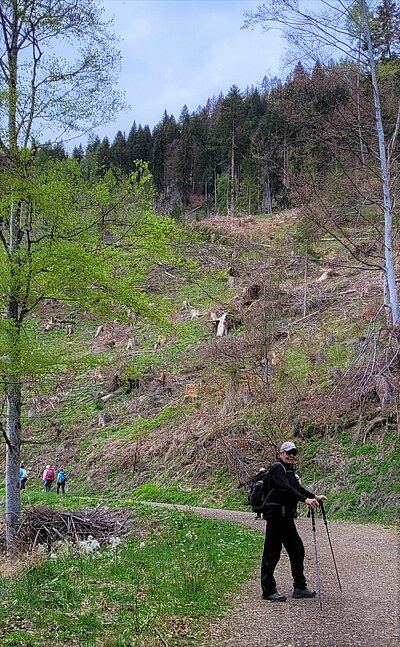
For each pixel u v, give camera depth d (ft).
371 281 105.29
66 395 113.91
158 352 118.21
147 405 101.65
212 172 286.05
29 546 38.01
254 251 129.90
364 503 54.03
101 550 36.52
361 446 61.62
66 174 40.16
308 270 118.11
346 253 109.40
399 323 58.90
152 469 82.89
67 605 20.61
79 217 40.29
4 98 38.22
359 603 22.72
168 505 61.93
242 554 33.32
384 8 58.65
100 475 86.74
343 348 81.10
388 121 64.44
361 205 60.23
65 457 94.89
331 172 60.85
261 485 23.81
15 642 16.66
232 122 253.44
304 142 61.26
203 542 36.37
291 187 61.36
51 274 38.78
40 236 40.22
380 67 60.34
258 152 66.74
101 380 116.67
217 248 141.69
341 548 36.63
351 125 58.80
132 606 21.04
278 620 20.45
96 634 18.01
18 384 40.27
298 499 23.22
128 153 280.51
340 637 18.69
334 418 66.44
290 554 23.59
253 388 81.66
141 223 41.37
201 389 97.09
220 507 66.18
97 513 46.42
